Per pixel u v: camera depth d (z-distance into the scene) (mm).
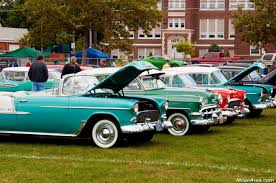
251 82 19797
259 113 18031
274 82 19594
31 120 11438
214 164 9508
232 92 15102
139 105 11461
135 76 11641
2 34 63250
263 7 39156
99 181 8133
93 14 39281
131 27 40656
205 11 61219
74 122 11219
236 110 15258
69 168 9000
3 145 11547
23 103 11500
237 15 40406
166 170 8938
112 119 11078
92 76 12281
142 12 40031
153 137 12906
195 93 13414
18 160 9711
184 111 13289
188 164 9438
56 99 11359
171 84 15367
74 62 18078
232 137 13102
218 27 61031
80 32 41719
